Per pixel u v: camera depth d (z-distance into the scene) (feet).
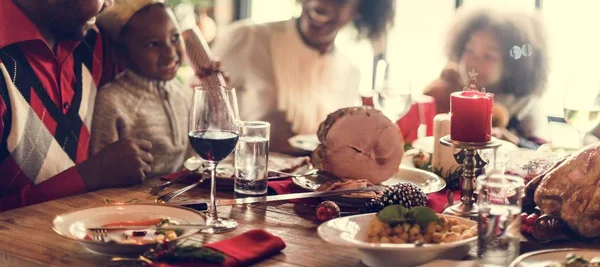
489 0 11.70
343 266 4.08
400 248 3.82
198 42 8.67
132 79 8.28
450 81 10.18
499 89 9.80
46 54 7.39
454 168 6.00
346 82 11.68
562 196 4.51
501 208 3.74
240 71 11.27
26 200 6.36
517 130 9.68
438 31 12.32
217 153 4.59
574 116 6.58
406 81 8.00
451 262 3.88
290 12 13.21
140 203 4.80
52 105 7.46
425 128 9.53
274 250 4.22
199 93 4.57
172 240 4.11
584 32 11.39
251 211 5.18
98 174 6.35
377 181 5.94
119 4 8.12
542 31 9.86
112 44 8.16
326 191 5.28
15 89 7.11
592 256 3.90
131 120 8.20
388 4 11.82
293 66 11.25
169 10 8.52
